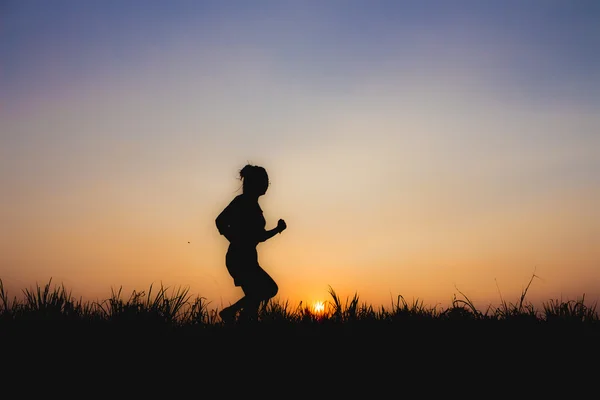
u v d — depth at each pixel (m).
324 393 3.44
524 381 3.65
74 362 3.71
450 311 5.23
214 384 3.53
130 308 4.54
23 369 3.59
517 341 4.39
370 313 5.32
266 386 3.53
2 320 4.33
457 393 3.46
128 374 3.60
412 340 4.46
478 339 4.45
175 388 3.46
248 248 6.21
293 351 4.12
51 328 4.23
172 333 4.34
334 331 4.71
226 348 4.12
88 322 4.41
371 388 3.53
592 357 4.05
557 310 5.08
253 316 5.21
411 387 3.55
